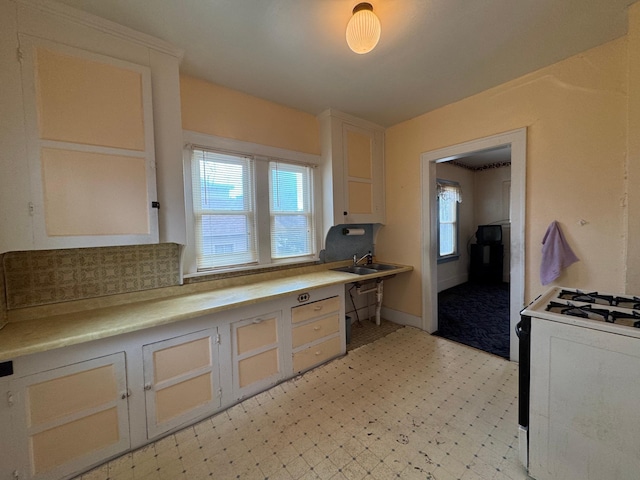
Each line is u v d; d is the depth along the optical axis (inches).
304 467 55.4
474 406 72.7
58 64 56.5
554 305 56.3
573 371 46.1
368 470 54.2
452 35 67.7
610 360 42.7
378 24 56.4
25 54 53.4
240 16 60.3
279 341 84.4
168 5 56.9
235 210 96.0
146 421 61.4
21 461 49.2
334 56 75.6
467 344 110.5
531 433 50.6
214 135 89.5
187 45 70.3
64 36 57.1
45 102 55.4
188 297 78.7
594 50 75.5
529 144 88.7
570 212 81.9
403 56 76.1
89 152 59.8
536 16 62.0
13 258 60.3
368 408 72.7
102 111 61.2
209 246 90.1
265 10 58.6
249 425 67.5
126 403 58.9
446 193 198.4
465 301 171.3
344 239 131.6
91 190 60.2
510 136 92.1
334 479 52.6
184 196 75.8
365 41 57.2
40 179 55.1
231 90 93.6
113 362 57.4
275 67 80.6
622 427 41.9
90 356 55.0
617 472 42.5
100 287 70.7
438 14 60.4
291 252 112.3
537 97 86.2
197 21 61.8
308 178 117.0
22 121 53.4
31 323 59.2
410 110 113.8
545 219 86.6
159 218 70.1
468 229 225.0
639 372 40.4
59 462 52.3
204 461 57.4
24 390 49.1
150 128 67.1
